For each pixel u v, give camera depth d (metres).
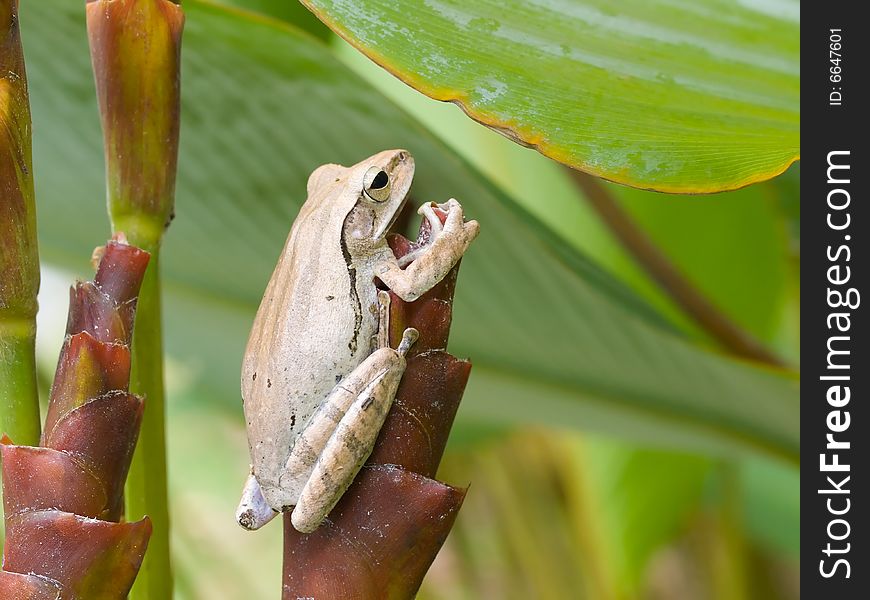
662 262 0.57
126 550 0.43
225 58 0.49
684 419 0.55
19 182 0.44
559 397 0.56
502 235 0.51
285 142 0.51
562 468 0.77
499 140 0.70
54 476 0.43
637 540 0.73
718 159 0.44
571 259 0.52
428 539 0.44
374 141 0.51
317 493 0.44
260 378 0.47
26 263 0.44
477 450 0.77
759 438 0.55
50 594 0.43
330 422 0.46
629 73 0.44
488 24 0.44
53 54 0.50
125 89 0.45
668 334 0.51
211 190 0.53
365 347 0.47
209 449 1.04
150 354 0.47
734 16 0.44
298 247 0.47
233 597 0.87
